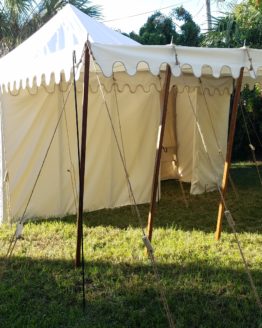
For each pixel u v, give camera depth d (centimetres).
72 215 574
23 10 1041
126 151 620
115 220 554
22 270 396
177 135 796
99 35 562
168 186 773
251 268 392
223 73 549
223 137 738
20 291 355
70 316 317
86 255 425
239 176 883
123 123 611
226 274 379
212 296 344
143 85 608
